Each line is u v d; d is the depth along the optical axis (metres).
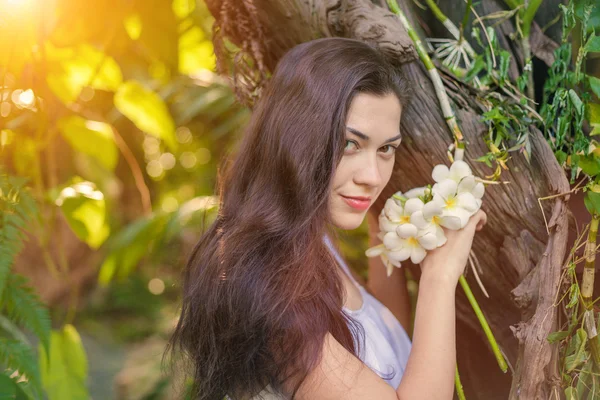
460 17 1.21
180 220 1.85
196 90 2.25
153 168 3.44
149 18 1.69
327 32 1.16
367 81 1.04
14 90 1.49
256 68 1.25
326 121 1.03
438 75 1.12
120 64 2.13
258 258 1.05
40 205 1.52
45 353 1.37
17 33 1.44
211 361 1.08
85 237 1.59
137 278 4.51
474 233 1.16
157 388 2.79
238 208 1.12
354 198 1.08
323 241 1.08
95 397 3.17
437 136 1.13
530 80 1.16
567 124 1.07
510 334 1.22
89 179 2.25
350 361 1.02
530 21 1.16
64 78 1.66
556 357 1.03
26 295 1.33
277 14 1.18
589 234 1.01
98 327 4.16
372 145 1.06
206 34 1.84
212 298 1.08
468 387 1.34
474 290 1.23
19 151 1.57
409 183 1.19
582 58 1.03
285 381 1.03
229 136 2.45
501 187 1.12
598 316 1.03
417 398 1.00
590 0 1.01
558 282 1.03
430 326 1.05
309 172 1.04
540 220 1.12
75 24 1.60
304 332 0.99
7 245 1.30
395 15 1.12
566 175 1.13
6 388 1.20
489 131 1.10
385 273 1.49
